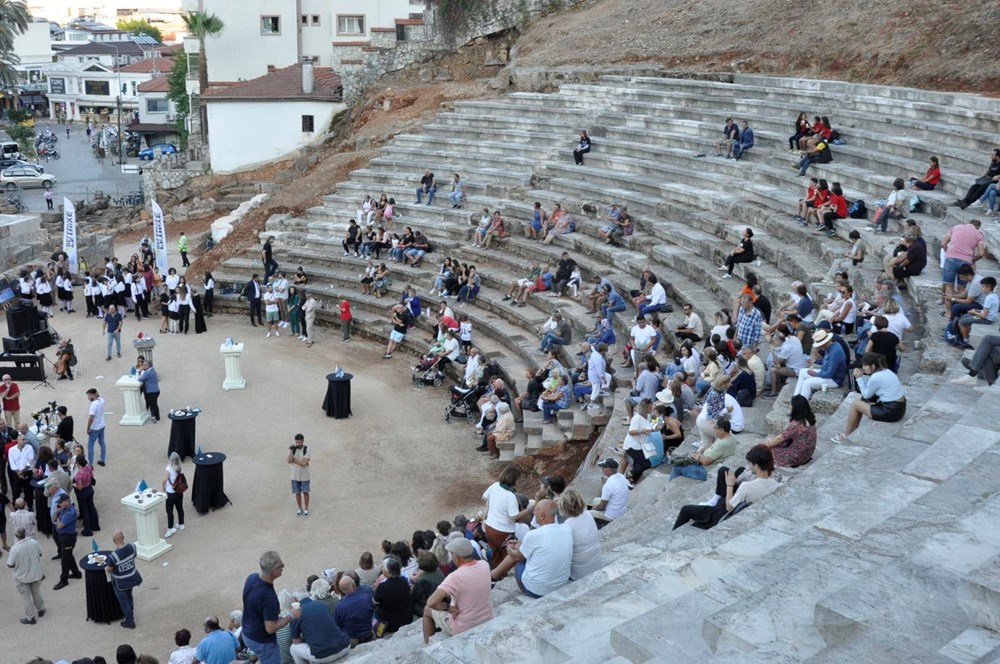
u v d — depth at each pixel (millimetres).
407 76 47781
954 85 30172
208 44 53219
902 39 33281
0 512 18188
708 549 9852
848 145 28547
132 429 24266
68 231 38125
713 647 7156
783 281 22422
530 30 46688
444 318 27344
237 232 39500
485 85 44656
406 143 40906
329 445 23250
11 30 80125
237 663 12297
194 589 16984
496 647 8219
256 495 20609
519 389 23547
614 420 18750
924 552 7254
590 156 34781
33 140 93562
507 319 28266
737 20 40406
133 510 17875
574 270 27578
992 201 21406
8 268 38594
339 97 47625
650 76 38500
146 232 48062
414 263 33531
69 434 21062
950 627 6410
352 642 12562
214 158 48969
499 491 13750
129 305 34844
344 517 19609
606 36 43375
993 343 13406
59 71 130875
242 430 24141
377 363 29281
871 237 22031
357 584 13062
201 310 32562
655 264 27047
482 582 9672
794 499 10711
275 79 49531
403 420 24719
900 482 10125
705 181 30203
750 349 17344
